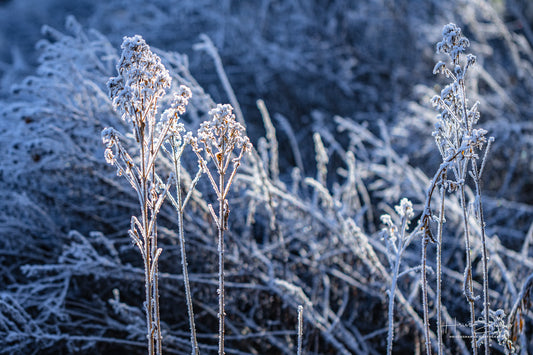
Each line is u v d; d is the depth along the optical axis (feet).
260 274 8.21
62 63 8.68
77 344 7.82
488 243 8.21
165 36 19.12
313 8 18.92
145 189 4.00
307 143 16.69
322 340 8.23
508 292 7.60
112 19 20.53
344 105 17.76
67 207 9.00
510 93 15.80
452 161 4.18
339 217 7.88
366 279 8.34
